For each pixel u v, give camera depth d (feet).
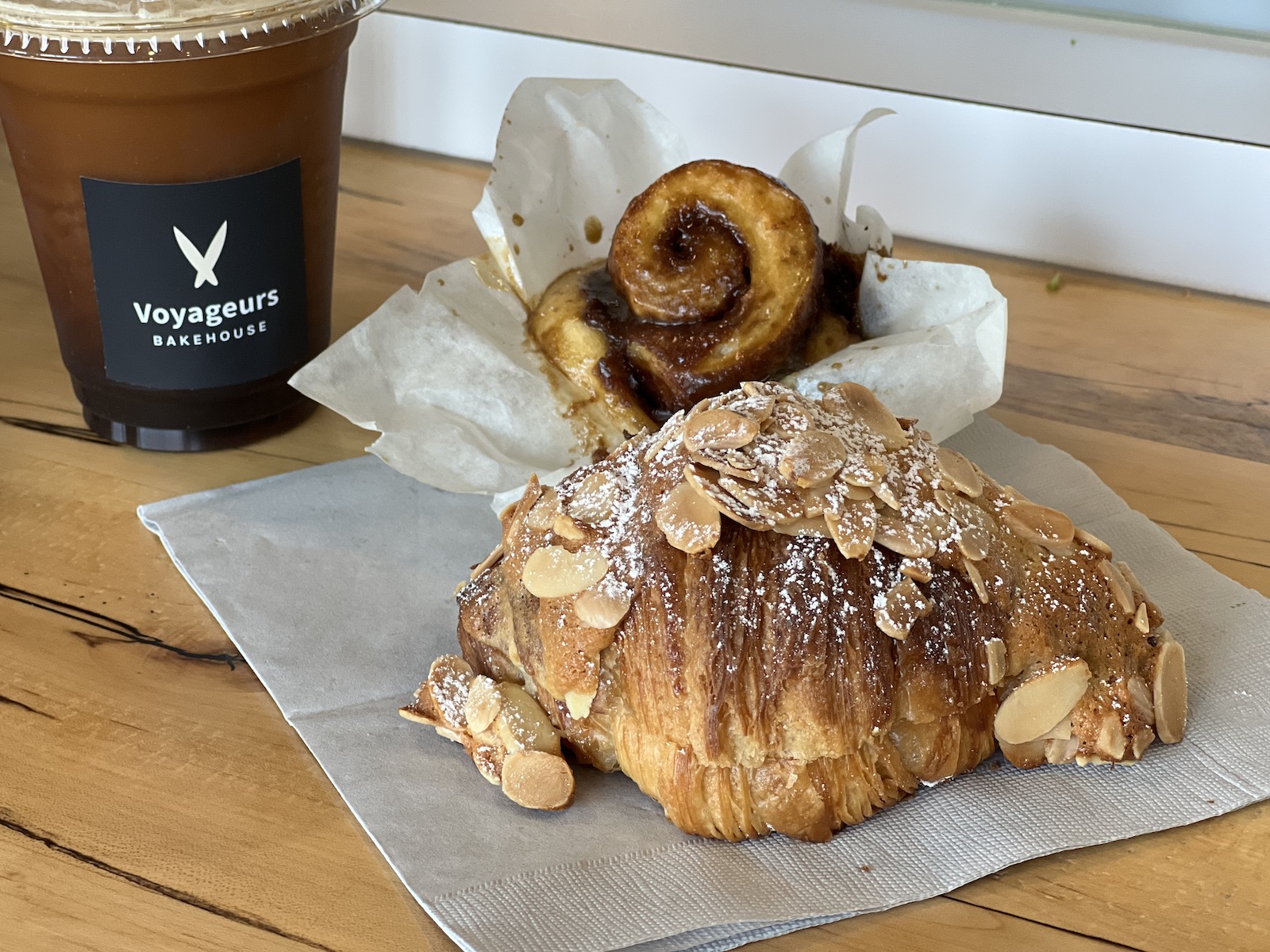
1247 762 1.19
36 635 1.31
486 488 1.42
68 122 1.34
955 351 1.42
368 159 2.11
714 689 1.08
